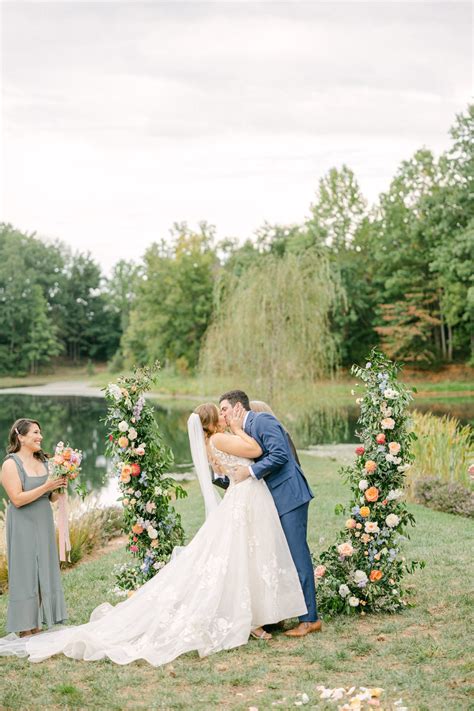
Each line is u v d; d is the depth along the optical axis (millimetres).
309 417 19484
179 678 4438
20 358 84812
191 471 16297
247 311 19047
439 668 4379
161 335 51500
